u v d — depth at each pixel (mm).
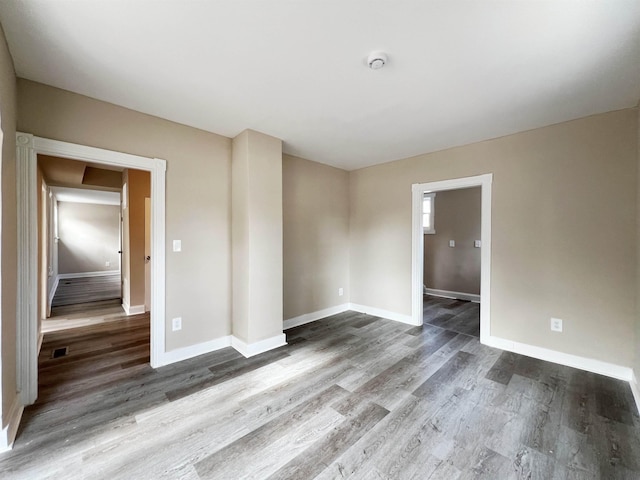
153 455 1609
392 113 2566
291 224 3926
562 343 2742
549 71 1903
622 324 2463
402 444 1690
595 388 2303
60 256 8305
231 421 1900
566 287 2723
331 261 4480
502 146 3104
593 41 1594
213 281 3068
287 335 3553
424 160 3789
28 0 1324
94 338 3457
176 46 1684
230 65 1873
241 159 3035
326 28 1530
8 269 1722
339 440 1726
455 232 5602
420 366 2701
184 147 2842
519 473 1490
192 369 2639
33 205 2053
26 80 2029
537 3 1336
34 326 2084
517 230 2990
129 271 4516
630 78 1968
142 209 4629
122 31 1554
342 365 2721
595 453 1623
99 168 5008
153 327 2676
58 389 2289
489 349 3094
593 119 2572
